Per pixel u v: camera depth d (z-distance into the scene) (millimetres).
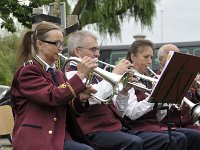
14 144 5188
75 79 5238
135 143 6062
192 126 7895
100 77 5891
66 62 5730
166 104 6824
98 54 6578
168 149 6578
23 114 5332
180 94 6340
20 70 5383
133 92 6848
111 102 6430
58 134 5262
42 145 5098
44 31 5547
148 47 7113
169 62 5879
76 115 5824
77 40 6547
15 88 5418
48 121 5246
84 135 5688
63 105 5297
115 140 6145
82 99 5742
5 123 7102
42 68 5465
